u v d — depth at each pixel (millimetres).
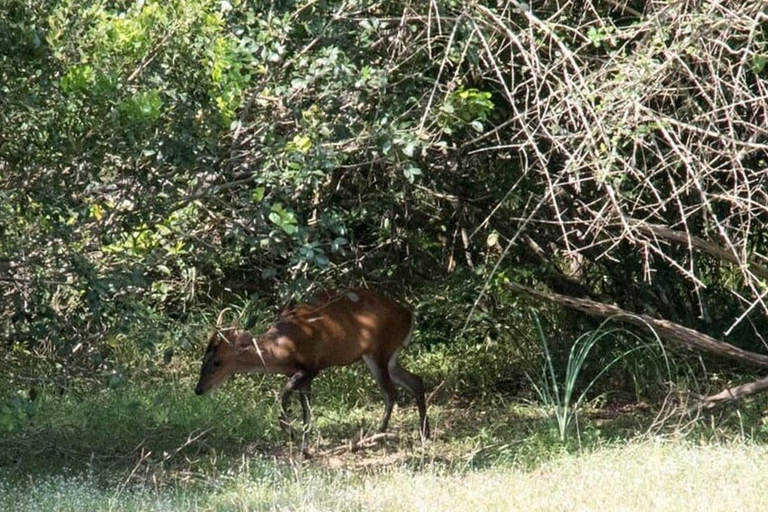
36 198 10586
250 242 11211
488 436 14305
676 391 14320
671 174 13141
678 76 12016
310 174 10680
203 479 12484
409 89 11766
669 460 11812
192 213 11781
